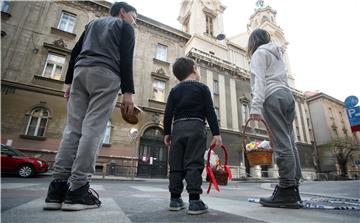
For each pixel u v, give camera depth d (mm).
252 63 2143
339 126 27203
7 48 11852
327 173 24016
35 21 13156
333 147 23797
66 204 1301
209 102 1755
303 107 26422
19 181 5793
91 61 1544
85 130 1428
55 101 12023
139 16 17047
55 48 13023
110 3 15961
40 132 11352
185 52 20219
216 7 22922
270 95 1985
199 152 1543
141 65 15734
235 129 18109
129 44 1743
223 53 20969
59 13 14188
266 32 2398
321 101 26969
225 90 19047
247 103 20016
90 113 1474
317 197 3240
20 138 10719
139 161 13375
